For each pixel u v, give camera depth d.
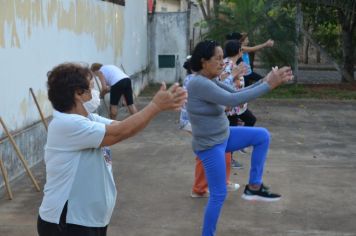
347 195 6.02
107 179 2.84
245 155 7.83
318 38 19.34
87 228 2.76
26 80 7.00
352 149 8.39
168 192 6.11
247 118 7.12
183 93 2.71
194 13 24.98
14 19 6.57
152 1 17.66
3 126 6.02
